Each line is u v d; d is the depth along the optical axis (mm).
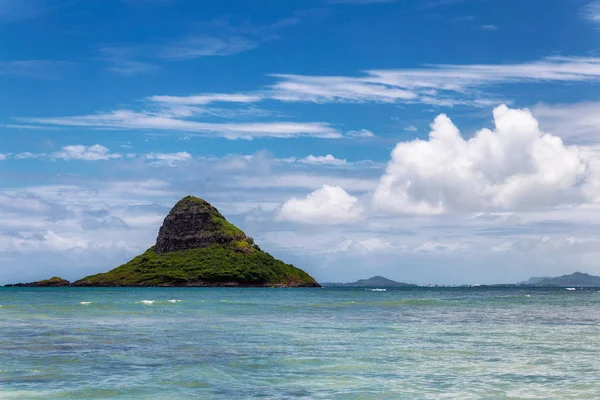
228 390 23500
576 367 29797
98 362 30016
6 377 25656
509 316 68750
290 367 29156
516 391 23766
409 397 22531
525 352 35375
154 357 31938
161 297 140250
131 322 55250
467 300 121188
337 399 22062
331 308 86688
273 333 46062
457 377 26766
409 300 120812
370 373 27625
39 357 31469
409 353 34594
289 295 168500
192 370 27906
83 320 57000
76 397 21984
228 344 38250
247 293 194125
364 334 45875
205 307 86188
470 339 42594
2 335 42312
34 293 173500
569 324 56906
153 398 21953
